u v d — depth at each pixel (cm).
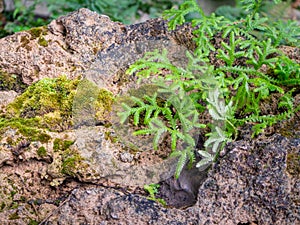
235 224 50
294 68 55
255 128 53
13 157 53
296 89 56
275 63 57
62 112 56
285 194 49
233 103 55
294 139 51
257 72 55
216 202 50
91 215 50
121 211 49
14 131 53
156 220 49
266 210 49
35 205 53
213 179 50
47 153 53
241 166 50
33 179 54
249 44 56
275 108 55
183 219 49
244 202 50
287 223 49
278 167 49
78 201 50
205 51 55
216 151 52
